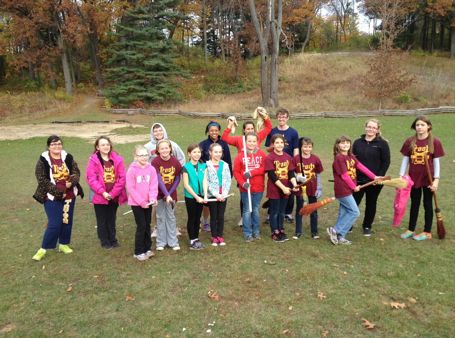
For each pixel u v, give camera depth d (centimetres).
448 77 2903
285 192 546
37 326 380
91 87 3725
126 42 2777
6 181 1031
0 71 4050
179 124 2133
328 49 4941
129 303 415
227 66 3512
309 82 3106
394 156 1207
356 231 612
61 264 515
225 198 557
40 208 793
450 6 3744
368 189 581
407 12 3850
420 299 408
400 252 525
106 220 563
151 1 2948
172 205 556
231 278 462
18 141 1703
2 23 3600
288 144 650
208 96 3058
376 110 2311
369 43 4291
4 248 578
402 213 571
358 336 351
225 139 632
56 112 2652
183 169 549
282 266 490
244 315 387
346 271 473
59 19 3212
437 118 1959
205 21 3956
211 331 363
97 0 3184
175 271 484
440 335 351
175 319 384
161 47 2786
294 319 378
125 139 1722
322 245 557
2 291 446
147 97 2808
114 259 526
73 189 548
